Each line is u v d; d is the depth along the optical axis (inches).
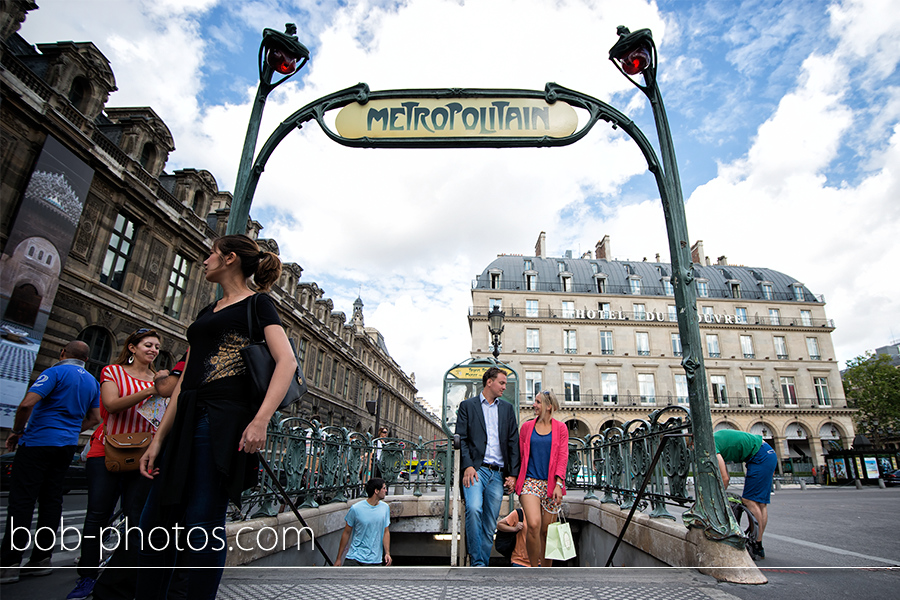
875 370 2001.7
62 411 130.7
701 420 132.3
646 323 1819.6
